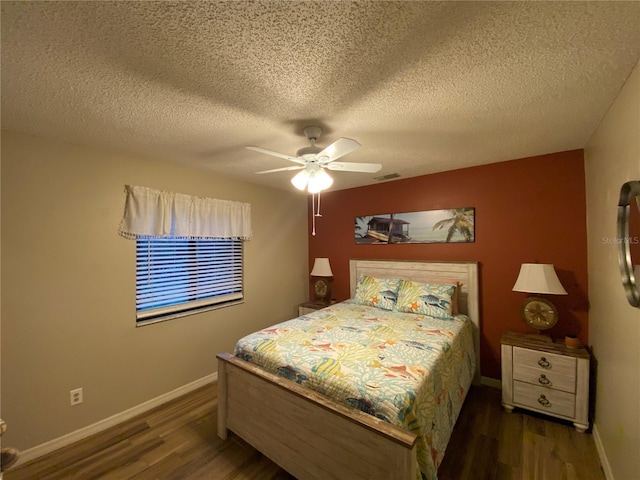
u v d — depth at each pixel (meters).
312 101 1.63
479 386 2.96
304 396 1.64
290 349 2.02
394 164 2.96
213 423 2.40
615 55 1.24
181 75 1.37
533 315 2.56
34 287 2.03
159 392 2.72
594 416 2.17
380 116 1.83
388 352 1.93
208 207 3.11
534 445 2.05
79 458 2.00
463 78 1.42
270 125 1.95
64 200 2.17
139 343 2.59
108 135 2.08
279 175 3.28
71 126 1.91
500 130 2.08
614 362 1.73
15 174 1.96
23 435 1.97
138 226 2.55
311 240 4.50
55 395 2.11
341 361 1.81
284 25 1.06
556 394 2.27
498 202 2.92
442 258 3.27
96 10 0.99
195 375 3.02
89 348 2.29
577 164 2.53
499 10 1.00
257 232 3.71
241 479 1.81
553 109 1.74
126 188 2.52
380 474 1.36
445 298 2.85
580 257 2.52
